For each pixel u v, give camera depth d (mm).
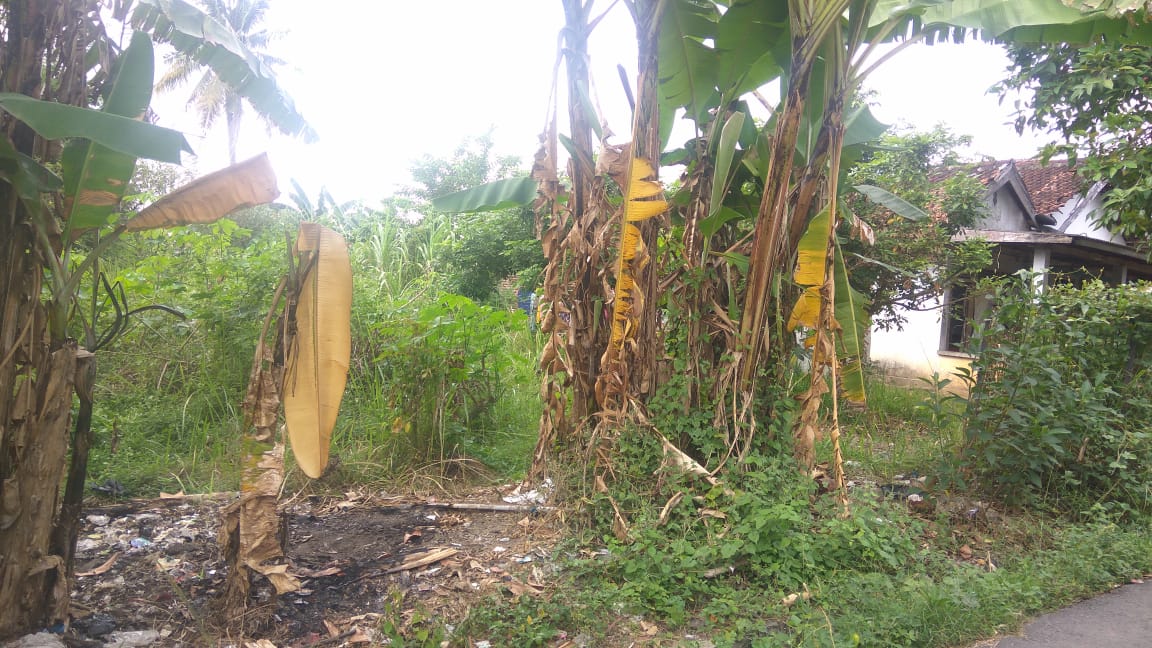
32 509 2986
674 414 4934
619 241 5027
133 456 5688
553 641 3412
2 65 2902
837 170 4695
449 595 3795
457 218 15727
